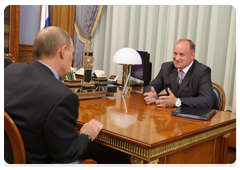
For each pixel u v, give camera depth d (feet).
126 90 9.25
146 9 15.23
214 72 12.63
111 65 16.76
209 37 12.44
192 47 7.87
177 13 13.76
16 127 3.67
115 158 7.02
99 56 17.79
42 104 3.86
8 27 14.35
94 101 7.41
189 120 5.67
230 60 11.84
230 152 11.15
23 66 4.34
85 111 6.09
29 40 17.54
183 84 8.02
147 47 15.01
